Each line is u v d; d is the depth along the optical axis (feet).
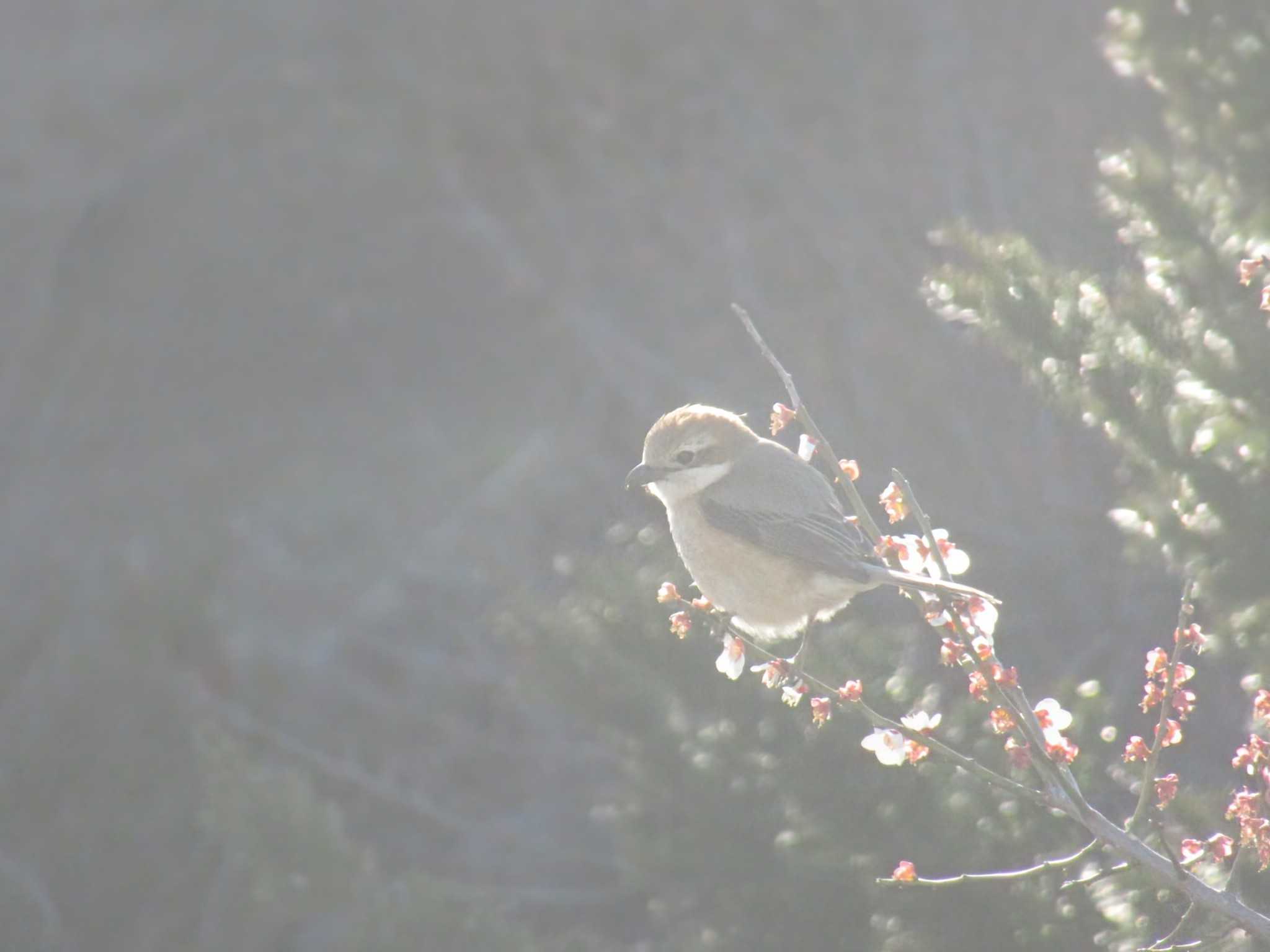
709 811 24.70
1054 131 48.62
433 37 69.67
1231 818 16.08
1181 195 22.47
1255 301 21.18
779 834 24.45
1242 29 23.72
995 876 15.51
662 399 54.54
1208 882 20.24
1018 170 48.67
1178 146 26.08
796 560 21.84
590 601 27.27
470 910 30.68
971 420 35.29
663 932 35.14
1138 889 20.84
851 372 42.24
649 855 25.48
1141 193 22.61
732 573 22.47
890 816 23.65
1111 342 21.35
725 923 24.54
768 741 24.89
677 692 25.91
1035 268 22.47
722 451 22.79
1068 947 21.84
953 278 22.65
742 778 24.94
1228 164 23.30
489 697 48.65
